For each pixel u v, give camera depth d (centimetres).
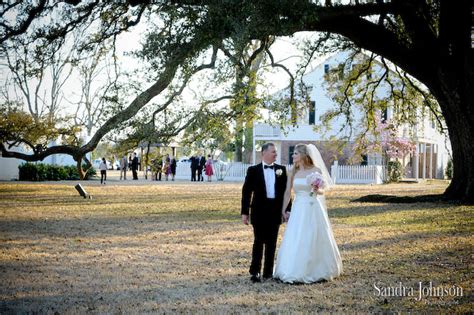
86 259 931
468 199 1866
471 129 1839
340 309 598
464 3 1805
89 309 603
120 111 1703
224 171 4488
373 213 1670
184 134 1870
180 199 2352
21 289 705
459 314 576
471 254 930
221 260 922
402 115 2673
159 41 1471
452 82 1834
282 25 1389
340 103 2673
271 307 610
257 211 762
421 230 1261
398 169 4259
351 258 922
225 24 1390
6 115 2641
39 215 1673
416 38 1886
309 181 762
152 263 893
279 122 2103
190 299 649
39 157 1827
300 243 746
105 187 3186
